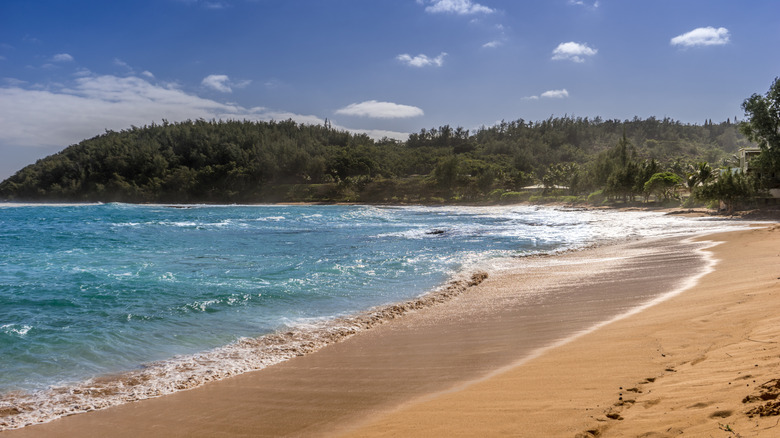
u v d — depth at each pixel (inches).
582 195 3878.0
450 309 427.5
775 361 179.9
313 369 278.8
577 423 162.1
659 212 2164.1
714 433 133.0
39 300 455.5
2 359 300.7
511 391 210.7
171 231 1353.3
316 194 5472.4
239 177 6117.1
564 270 613.3
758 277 412.2
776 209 1653.5
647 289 444.1
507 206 3740.2
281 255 807.1
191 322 388.8
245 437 193.6
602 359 239.1
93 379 270.1
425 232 1290.6
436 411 197.8
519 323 360.5
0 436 201.0
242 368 285.0
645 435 144.0
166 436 198.2
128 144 6914.4
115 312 415.5
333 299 473.4
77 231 1300.4
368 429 187.6
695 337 249.6
